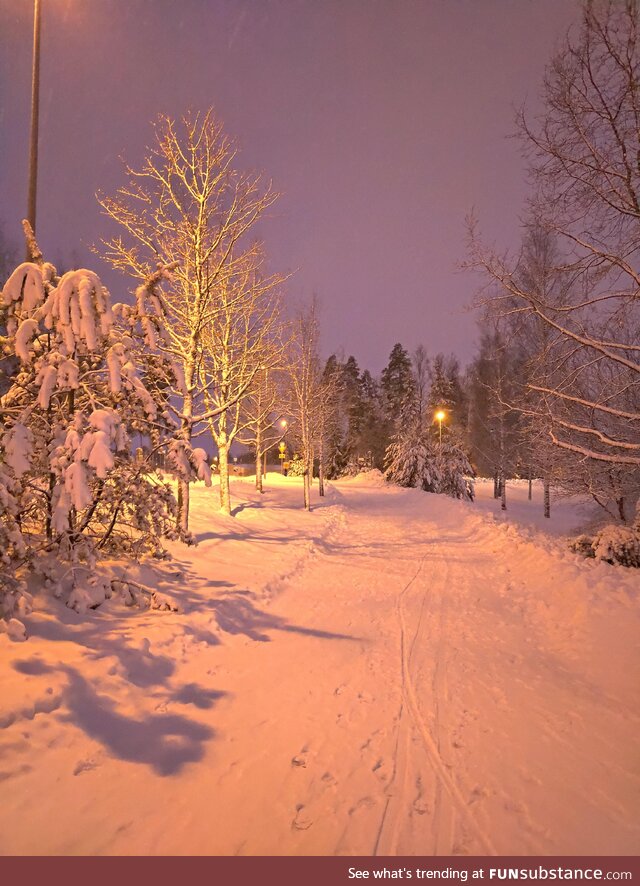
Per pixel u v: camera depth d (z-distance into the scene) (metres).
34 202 7.66
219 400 15.86
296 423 26.45
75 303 5.73
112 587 6.75
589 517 19.48
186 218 11.89
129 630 5.84
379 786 3.53
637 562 8.82
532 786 3.53
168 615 6.56
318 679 5.41
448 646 6.46
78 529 6.54
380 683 5.32
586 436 11.73
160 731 4.14
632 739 4.15
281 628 7.12
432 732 4.30
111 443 5.88
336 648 6.37
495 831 3.05
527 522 24.77
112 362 6.10
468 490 40.59
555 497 14.95
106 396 6.88
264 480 36.69
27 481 5.95
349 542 15.13
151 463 7.38
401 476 42.06
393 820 3.16
